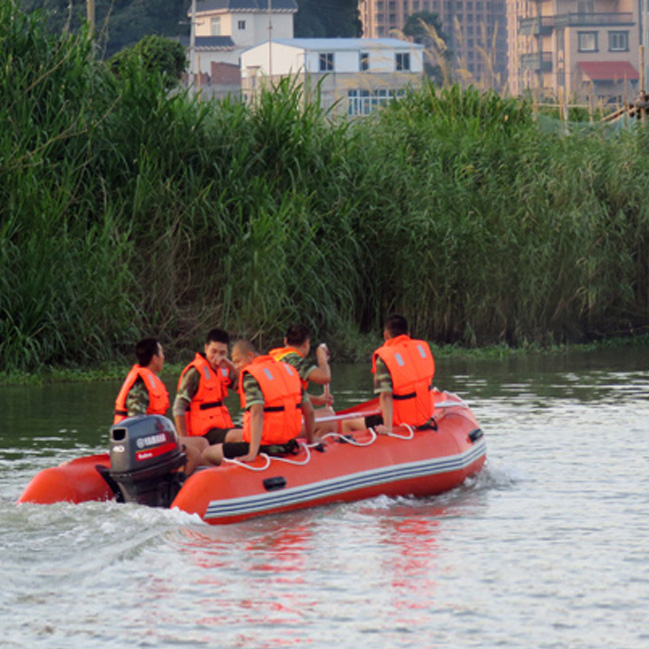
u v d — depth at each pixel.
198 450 14.95
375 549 12.80
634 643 9.84
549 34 158.25
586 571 11.91
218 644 9.89
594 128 43.53
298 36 172.00
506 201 38.34
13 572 11.73
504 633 10.09
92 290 30.42
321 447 15.16
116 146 33.38
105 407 24.52
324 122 37.75
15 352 29.31
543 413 23.42
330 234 35.09
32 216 30.22
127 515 13.73
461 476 16.25
